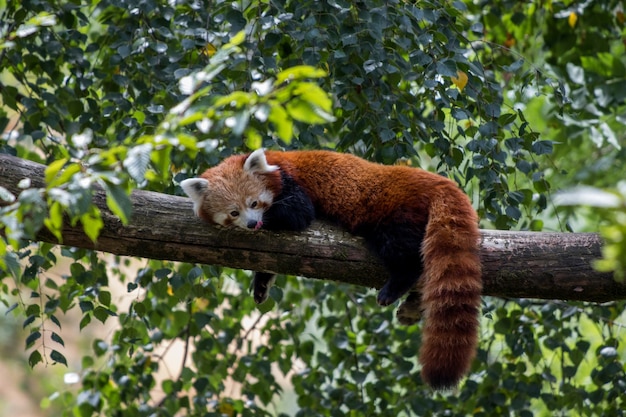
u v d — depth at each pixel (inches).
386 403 386.3
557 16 473.7
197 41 341.4
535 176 359.3
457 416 385.1
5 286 406.3
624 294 290.5
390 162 349.1
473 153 358.6
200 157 362.9
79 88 382.9
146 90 366.3
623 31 532.7
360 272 317.7
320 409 390.9
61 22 392.5
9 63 398.0
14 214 206.1
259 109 192.4
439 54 346.0
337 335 390.3
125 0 356.8
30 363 349.4
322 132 356.8
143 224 307.0
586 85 491.2
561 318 389.4
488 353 392.8
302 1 352.2
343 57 330.3
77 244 309.3
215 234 311.4
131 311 378.3
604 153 573.0
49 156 383.6
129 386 394.0
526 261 297.3
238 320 420.2
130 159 194.5
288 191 330.3
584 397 378.9
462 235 301.1
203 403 389.1
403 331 394.6
